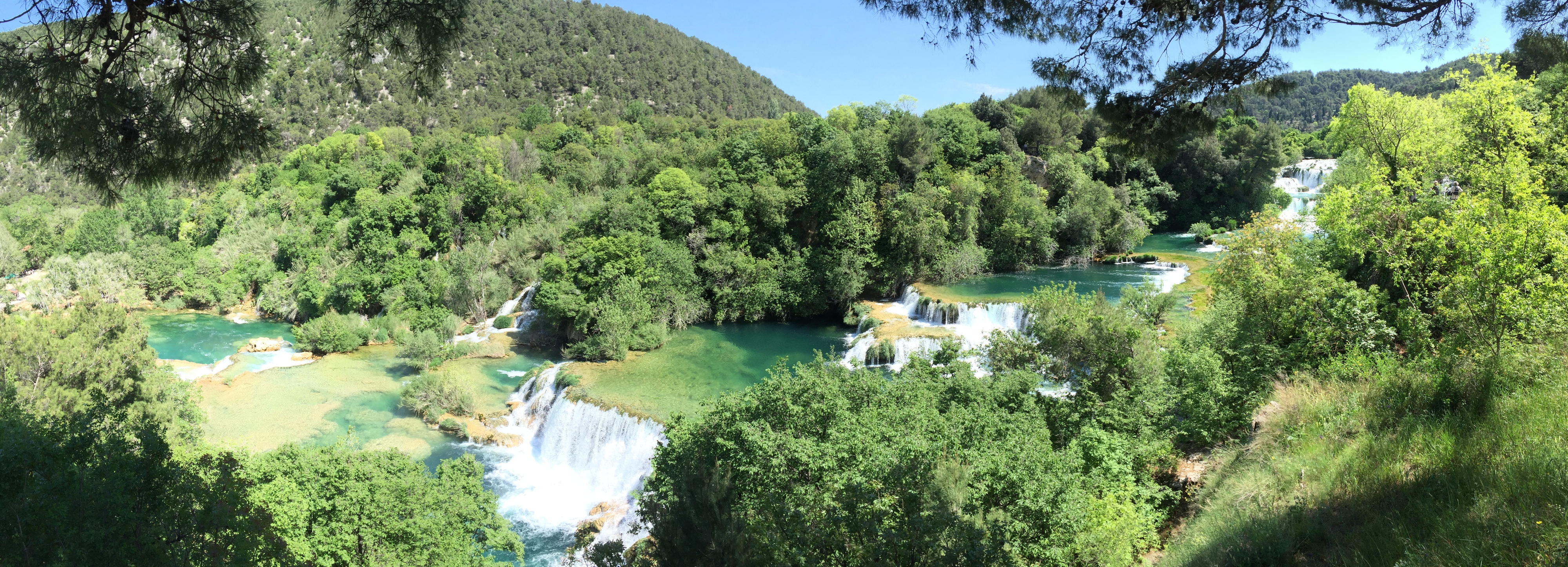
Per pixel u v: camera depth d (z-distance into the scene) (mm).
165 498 14836
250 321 66500
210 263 73750
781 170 62656
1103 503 14742
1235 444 17703
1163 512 15734
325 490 22094
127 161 7855
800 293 56281
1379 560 9062
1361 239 22562
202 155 8008
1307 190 91562
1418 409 13000
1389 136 33406
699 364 44219
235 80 7922
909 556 13562
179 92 7816
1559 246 15523
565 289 49094
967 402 21078
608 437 35125
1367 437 12531
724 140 84312
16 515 12234
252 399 41406
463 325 56375
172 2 7492
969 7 10391
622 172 88000
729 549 13930
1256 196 81000
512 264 61812
